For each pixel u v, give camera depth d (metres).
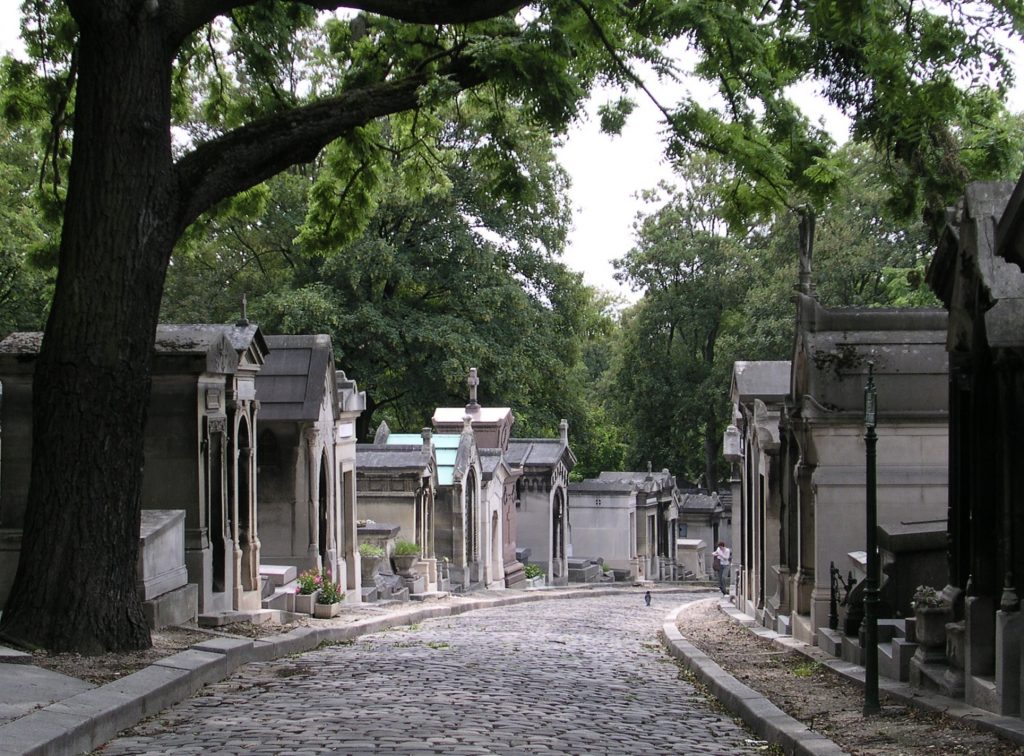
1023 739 9.54
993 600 11.83
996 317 11.20
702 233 68.00
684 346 71.88
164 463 19.02
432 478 37.88
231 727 10.52
